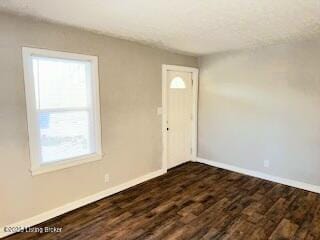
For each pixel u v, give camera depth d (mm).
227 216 2814
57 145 2842
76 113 2994
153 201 3193
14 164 2447
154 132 3994
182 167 4621
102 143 3227
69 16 2355
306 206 3053
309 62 3369
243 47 3871
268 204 3111
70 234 2461
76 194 3000
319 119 3357
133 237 2412
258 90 3939
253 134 4082
